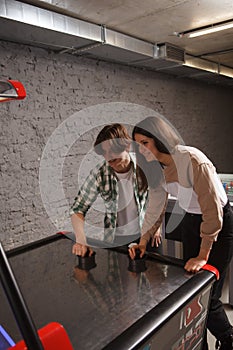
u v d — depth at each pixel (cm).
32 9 241
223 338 189
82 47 317
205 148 572
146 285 122
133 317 100
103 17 285
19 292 57
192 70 448
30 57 306
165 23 308
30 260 153
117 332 93
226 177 299
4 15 225
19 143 302
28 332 57
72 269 140
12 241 302
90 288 122
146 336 90
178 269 135
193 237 188
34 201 319
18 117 299
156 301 109
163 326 97
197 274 127
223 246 179
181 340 113
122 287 121
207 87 570
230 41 380
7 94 86
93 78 369
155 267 138
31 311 108
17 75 296
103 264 144
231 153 659
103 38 301
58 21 260
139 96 432
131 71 417
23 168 307
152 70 446
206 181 147
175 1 255
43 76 318
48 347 67
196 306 119
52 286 125
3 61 285
